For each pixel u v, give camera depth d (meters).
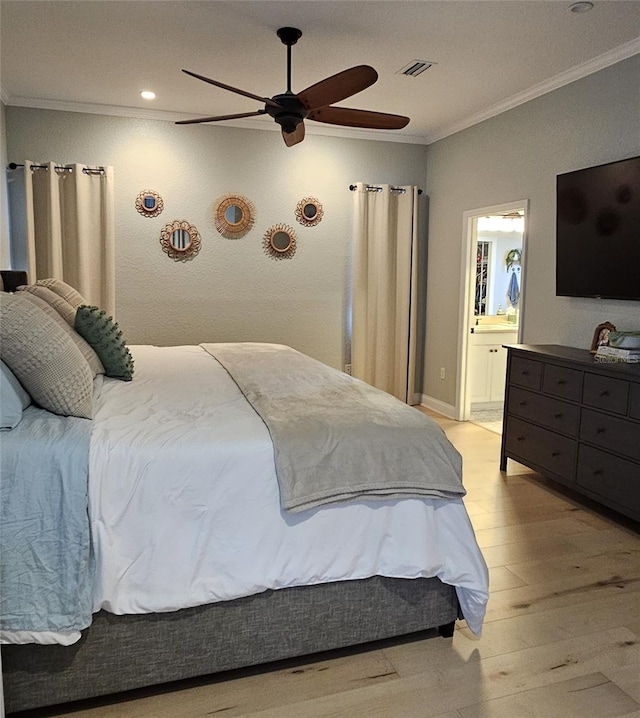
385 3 2.95
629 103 3.47
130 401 2.29
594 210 3.58
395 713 1.73
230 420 2.03
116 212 4.96
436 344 5.79
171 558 1.71
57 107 4.70
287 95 2.98
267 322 5.46
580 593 2.42
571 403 3.35
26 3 2.99
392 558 1.92
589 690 1.84
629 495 2.95
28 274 4.65
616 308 3.59
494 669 1.94
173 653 1.76
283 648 1.87
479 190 4.98
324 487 1.82
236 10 3.05
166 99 4.59
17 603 1.57
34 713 1.72
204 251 5.20
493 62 3.73
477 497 3.51
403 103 4.61
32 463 1.61
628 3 2.91
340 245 5.59
